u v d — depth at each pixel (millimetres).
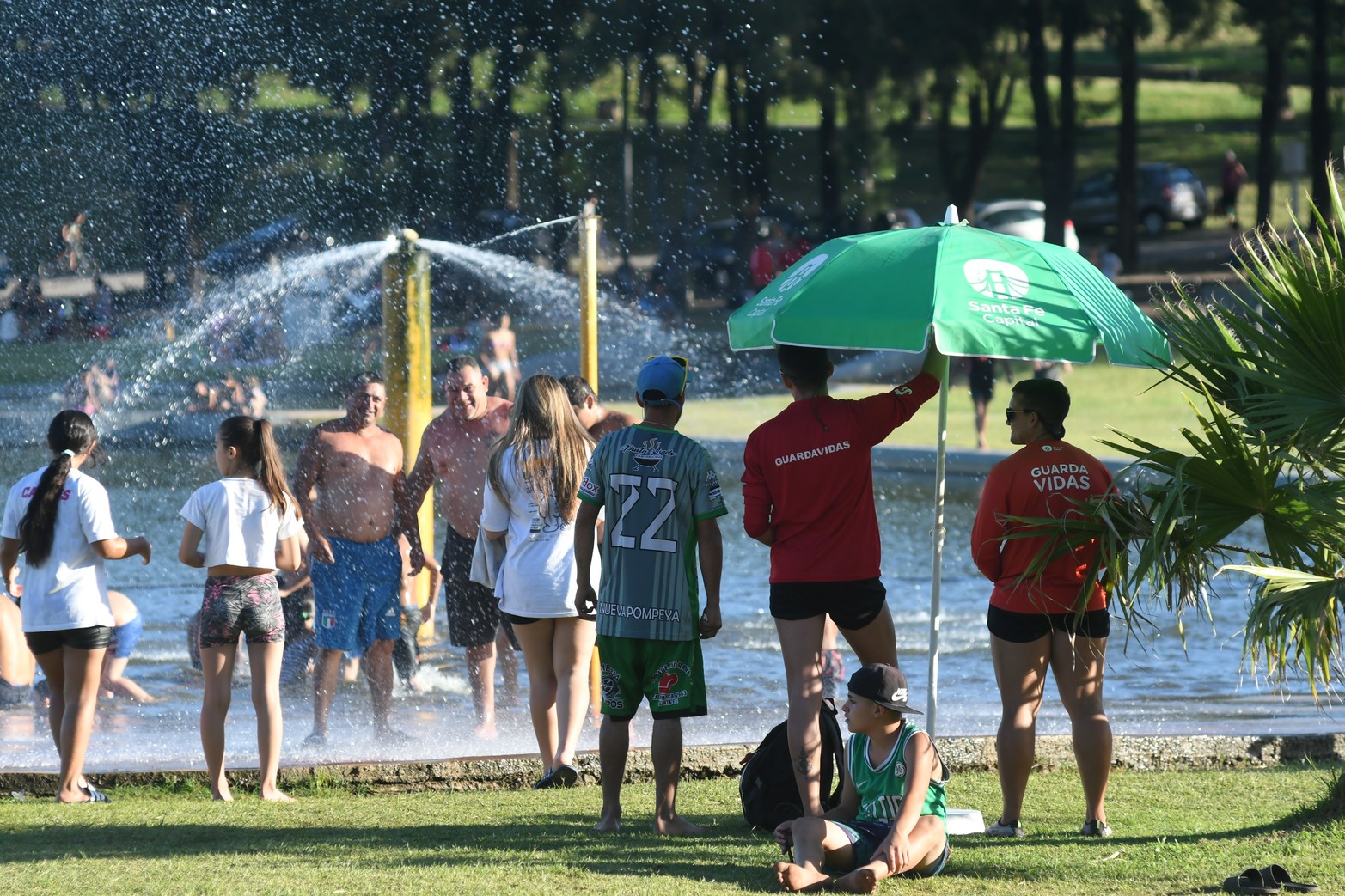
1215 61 194625
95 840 15680
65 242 78875
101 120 78062
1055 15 98312
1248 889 13055
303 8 78875
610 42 92625
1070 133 98688
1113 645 29875
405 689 25969
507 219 90000
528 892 13312
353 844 15445
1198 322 15328
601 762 16531
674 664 16188
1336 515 14219
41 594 18547
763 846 15453
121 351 74875
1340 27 98938
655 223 105062
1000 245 15836
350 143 82688
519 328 88688
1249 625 14320
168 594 35938
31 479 18812
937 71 92562
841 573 15695
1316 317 14430
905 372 82438
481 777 19219
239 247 78688
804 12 88562
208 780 19047
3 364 71875
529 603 18797
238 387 62188
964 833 15969
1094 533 14938
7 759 20641
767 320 16156
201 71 77688
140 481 53688
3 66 75062
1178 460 14461
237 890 13352
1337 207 15023
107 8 75375
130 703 24875
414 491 22828
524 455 18906
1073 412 67000
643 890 13375
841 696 24609
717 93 130625
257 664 18703
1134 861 14469
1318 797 17078
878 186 105750
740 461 59594
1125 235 112562
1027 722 15898
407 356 29141
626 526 16156
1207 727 22094
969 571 39625
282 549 18844
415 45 83375
